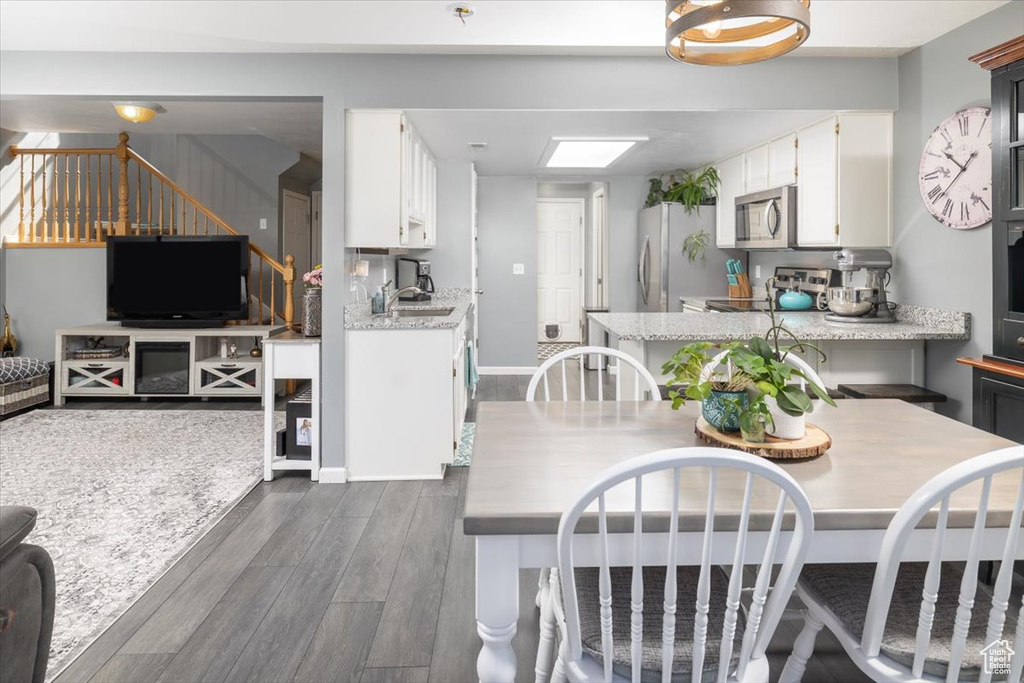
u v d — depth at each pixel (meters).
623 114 3.76
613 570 1.67
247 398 6.10
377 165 3.70
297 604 2.36
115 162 6.99
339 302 3.68
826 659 2.04
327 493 3.54
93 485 3.58
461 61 3.62
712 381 1.83
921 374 3.64
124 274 5.95
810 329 3.46
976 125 3.20
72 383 5.75
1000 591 1.21
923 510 1.20
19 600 1.42
